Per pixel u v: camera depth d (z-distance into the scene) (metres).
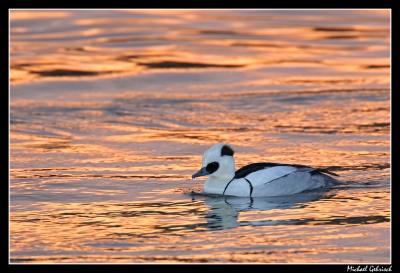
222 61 28.78
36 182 16.94
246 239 13.30
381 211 14.88
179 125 21.83
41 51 30.00
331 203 15.59
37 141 20.39
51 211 14.99
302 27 33.91
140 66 28.22
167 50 30.31
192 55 29.59
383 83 25.91
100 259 12.41
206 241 13.21
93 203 15.54
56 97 24.86
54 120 22.44
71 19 34.50
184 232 13.73
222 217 14.66
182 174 17.70
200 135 20.84
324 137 20.36
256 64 28.42
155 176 17.52
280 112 22.89
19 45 30.73
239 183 16.45
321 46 31.00
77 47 30.70
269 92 24.97
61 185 16.75
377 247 12.88
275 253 12.62
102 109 23.53
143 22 34.50
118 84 26.22
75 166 18.20
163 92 25.28
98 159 18.78
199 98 24.47
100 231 13.80
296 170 16.72
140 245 13.03
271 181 16.42
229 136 20.66
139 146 19.89
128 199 15.85
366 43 31.39
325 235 13.48
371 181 16.98
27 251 12.80
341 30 33.34
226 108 23.38
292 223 14.22
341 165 18.08
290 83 26.03
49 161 18.61
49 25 33.50
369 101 23.86
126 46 30.83
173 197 16.11
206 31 33.19
